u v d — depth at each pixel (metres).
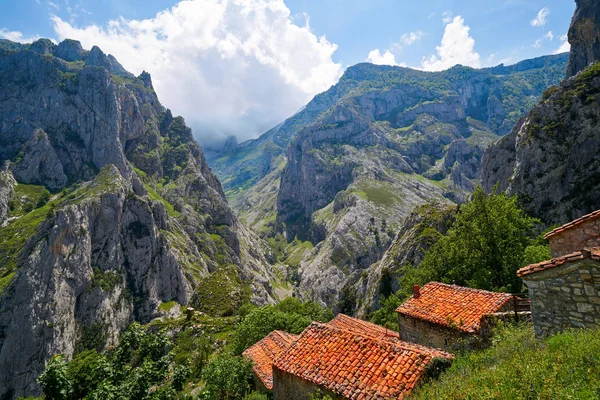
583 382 8.41
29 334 103.25
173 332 79.00
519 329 15.08
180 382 17.17
